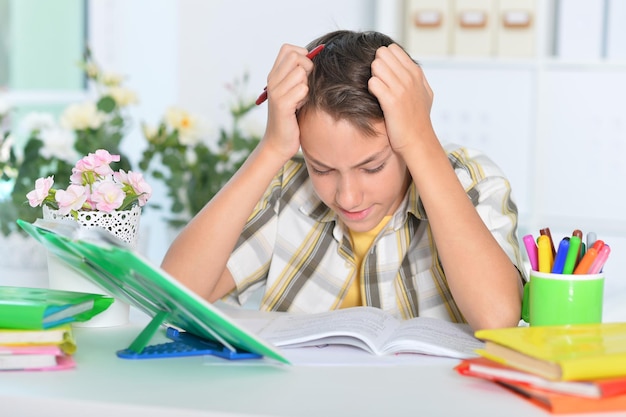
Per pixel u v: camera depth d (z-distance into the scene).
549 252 1.30
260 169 1.52
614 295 1.96
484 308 1.41
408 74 1.40
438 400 1.03
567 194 3.47
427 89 1.46
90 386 1.08
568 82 3.41
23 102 4.05
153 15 4.18
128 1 4.21
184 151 2.81
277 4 3.94
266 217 1.75
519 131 3.44
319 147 1.41
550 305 1.27
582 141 3.43
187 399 1.02
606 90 3.38
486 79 3.43
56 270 1.42
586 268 1.27
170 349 1.25
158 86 4.20
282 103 1.44
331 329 1.28
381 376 1.14
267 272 1.77
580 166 3.45
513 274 1.45
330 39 1.57
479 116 3.46
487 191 1.65
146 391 1.05
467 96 3.46
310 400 1.03
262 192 1.54
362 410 0.99
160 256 2.74
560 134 3.45
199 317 1.14
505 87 3.43
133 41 4.22
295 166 1.78
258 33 3.98
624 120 3.38
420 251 1.67
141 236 2.24
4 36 4.06
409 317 1.67
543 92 3.42
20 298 1.21
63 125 2.75
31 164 2.59
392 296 1.68
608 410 0.99
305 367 1.18
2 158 2.61
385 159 1.43
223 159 2.86
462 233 1.43
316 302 1.73
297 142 1.49
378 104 1.40
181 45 4.07
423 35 3.41
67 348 1.19
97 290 1.43
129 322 1.48
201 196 2.76
